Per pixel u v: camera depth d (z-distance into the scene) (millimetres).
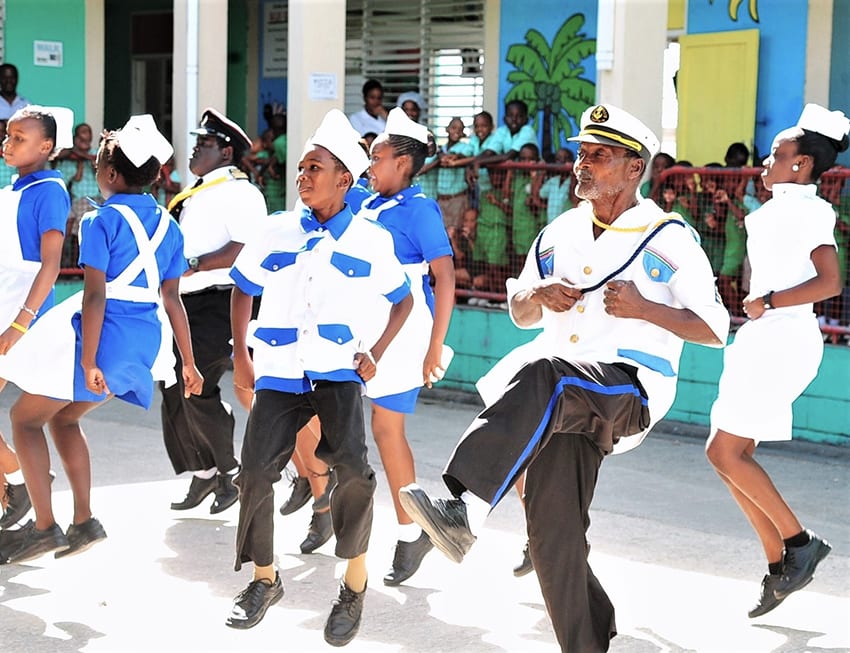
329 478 6035
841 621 5262
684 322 4199
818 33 11422
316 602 5414
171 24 16156
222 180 6453
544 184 9789
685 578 5793
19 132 5609
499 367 4566
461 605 5406
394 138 5727
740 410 5234
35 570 5781
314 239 4684
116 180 5434
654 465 8094
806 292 5172
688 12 12289
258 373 4684
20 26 13320
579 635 4363
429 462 8078
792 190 5316
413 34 14094
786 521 5199
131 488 7266
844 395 8438
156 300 5504
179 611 5262
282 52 15406
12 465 5758
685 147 12398
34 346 5387
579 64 12820
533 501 4324
